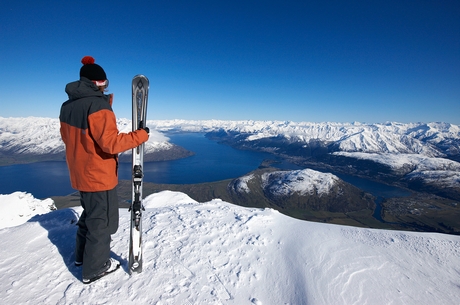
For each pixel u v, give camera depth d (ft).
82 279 9.68
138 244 10.44
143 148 10.48
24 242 12.86
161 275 10.55
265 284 11.09
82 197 9.69
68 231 14.24
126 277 10.22
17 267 10.66
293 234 15.67
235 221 16.71
